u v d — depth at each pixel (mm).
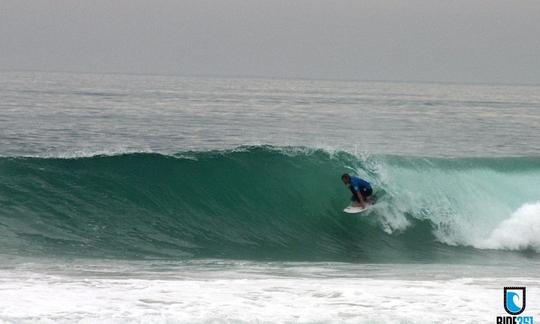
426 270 55312
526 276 52875
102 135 163125
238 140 162250
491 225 71250
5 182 67812
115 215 67438
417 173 74000
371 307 39781
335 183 73938
